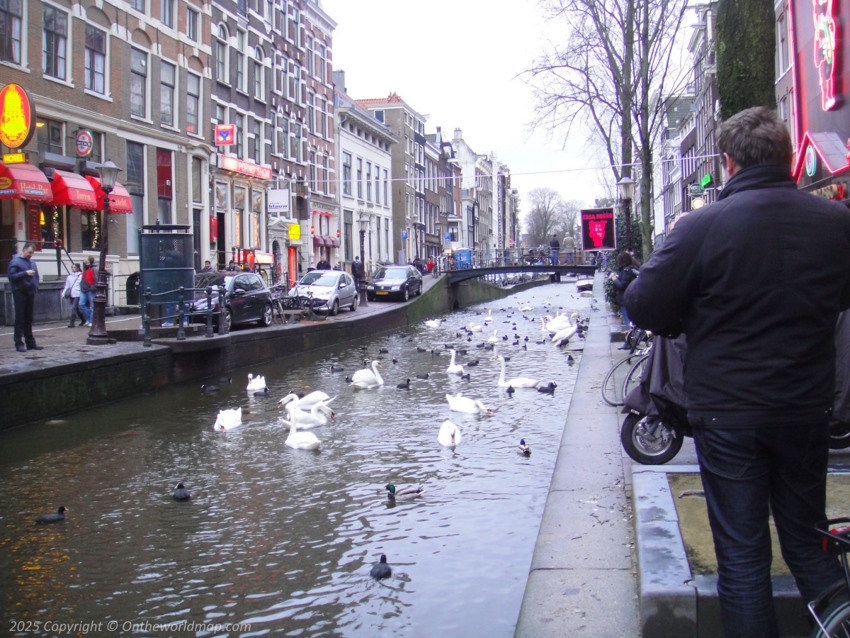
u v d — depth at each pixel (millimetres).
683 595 3686
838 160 12594
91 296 19703
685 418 5395
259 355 18656
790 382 2854
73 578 5578
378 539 6188
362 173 55469
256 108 37875
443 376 15867
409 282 35469
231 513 6996
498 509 6836
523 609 4273
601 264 45375
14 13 21266
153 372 14320
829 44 13031
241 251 34000
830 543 2832
